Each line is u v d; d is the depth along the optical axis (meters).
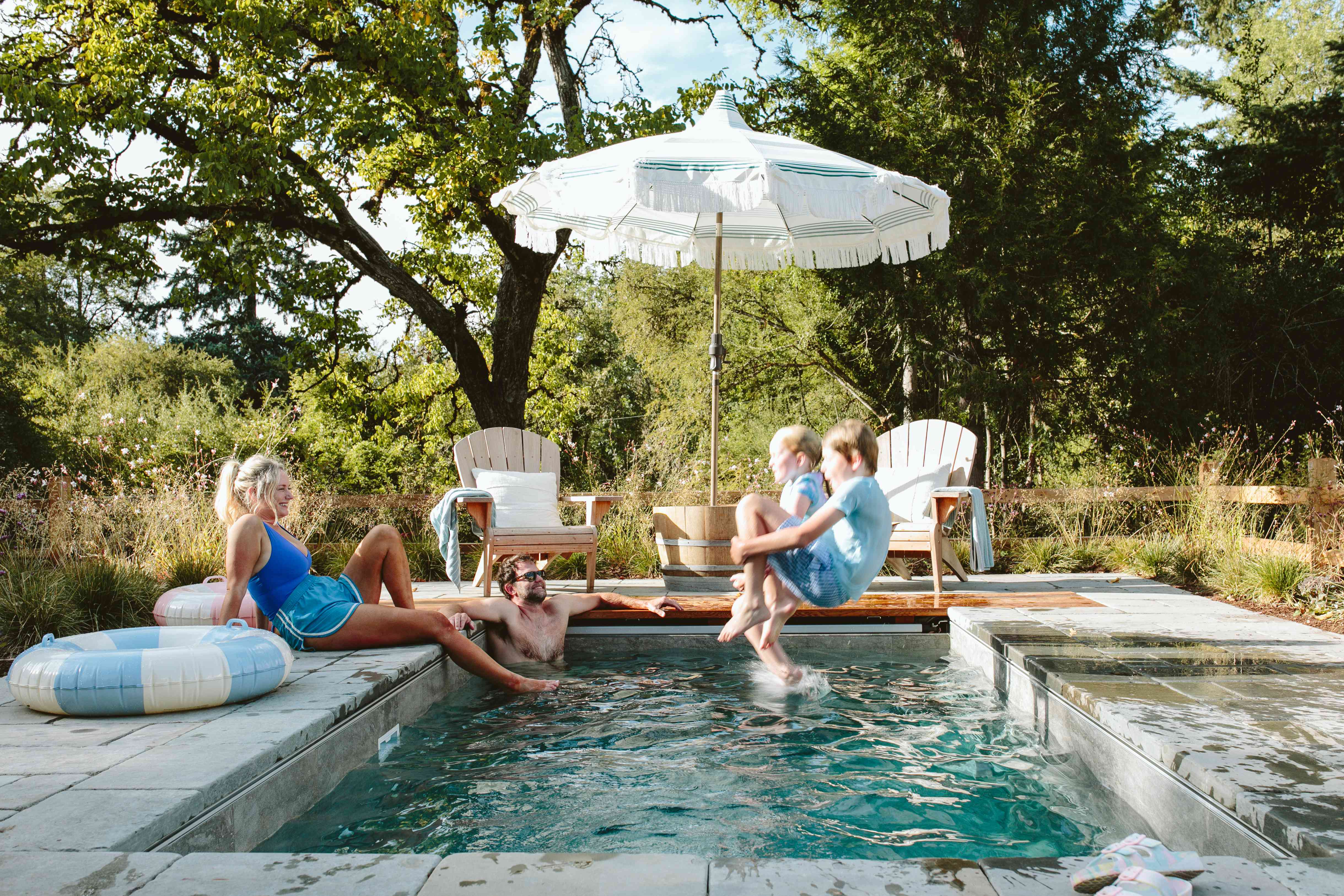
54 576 5.08
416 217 13.34
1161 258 11.32
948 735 3.22
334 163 11.23
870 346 14.02
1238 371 12.09
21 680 2.70
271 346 29.45
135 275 11.40
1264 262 12.53
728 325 15.27
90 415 16.06
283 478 3.72
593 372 23.56
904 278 11.77
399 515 8.12
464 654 3.78
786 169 4.47
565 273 23.69
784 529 3.53
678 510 5.64
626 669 4.37
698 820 2.40
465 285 14.44
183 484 6.92
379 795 2.61
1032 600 5.15
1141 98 11.67
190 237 13.80
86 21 10.23
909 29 11.66
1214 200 12.88
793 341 14.56
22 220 10.10
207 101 9.77
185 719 2.63
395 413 17.06
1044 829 2.36
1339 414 11.25
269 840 2.27
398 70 10.46
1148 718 2.60
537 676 4.23
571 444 11.86
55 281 28.98
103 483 8.23
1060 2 11.49
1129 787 2.52
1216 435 10.98
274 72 9.77
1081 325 11.91
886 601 5.14
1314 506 6.43
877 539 3.55
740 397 15.44
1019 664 3.62
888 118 11.73
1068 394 12.31
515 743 3.13
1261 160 12.13
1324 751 2.28
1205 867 1.62
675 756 2.97
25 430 14.63
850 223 6.29
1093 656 3.54
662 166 4.48
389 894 1.53
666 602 4.84
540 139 10.71
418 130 11.37
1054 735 3.18
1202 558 6.64
